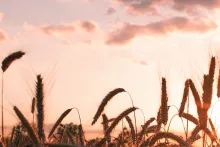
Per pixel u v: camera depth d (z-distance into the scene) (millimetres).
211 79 926
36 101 840
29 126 744
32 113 830
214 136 918
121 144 938
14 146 813
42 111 835
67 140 943
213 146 918
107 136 941
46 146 678
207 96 925
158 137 846
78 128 971
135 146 966
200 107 927
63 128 967
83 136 959
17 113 755
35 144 734
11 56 927
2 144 746
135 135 973
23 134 825
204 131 923
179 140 832
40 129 818
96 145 882
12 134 833
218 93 933
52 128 955
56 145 672
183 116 972
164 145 844
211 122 969
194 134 927
